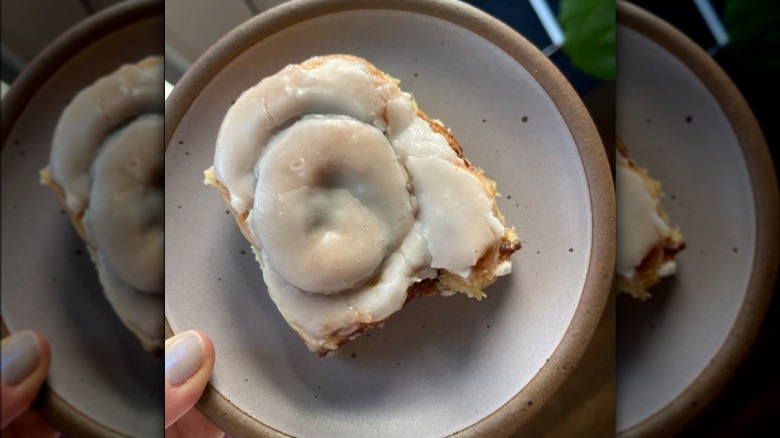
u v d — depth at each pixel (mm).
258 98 163
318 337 164
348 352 190
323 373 189
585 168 178
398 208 162
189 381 169
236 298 192
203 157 193
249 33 186
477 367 186
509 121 192
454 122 195
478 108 193
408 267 163
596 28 187
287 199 156
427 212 164
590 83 192
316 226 159
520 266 188
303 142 157
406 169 166
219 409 179
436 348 188
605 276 174
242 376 187
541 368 178
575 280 182
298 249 157
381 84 167
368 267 160
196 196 193
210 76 188
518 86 189
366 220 160
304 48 193
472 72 193
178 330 187
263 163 159
